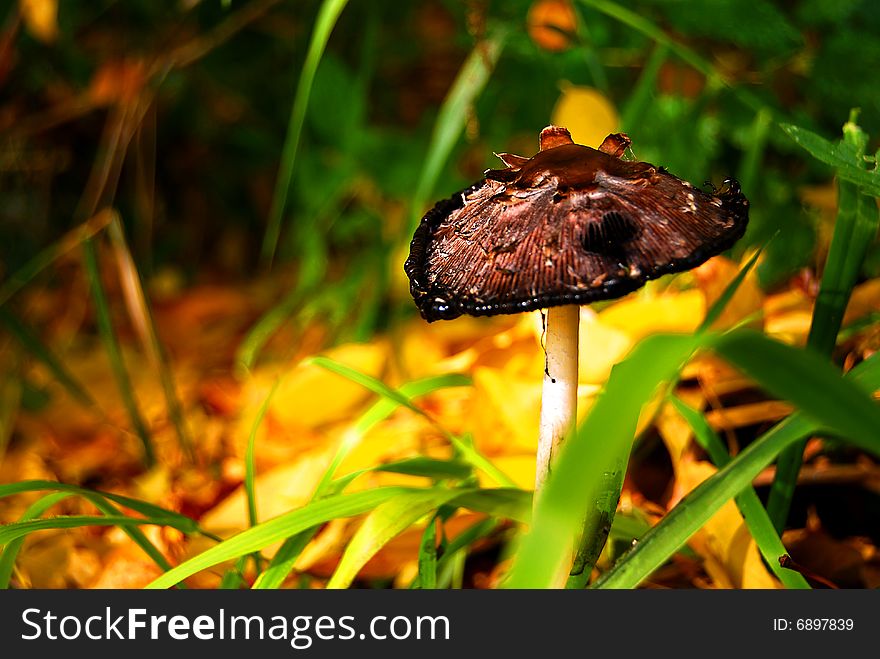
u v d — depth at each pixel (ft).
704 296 1.49
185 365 2.29
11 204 2.59
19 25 1.92
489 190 1.14
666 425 1.43
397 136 2.24
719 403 1.50
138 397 2.11
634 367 0.92
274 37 2.60
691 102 1.97
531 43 2.00
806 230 1.79
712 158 2.00
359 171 2.23
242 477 1.68
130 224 2.73
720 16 1.91
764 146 2.02
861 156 1.22
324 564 1.40
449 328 1.98
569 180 1.09
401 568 1.40
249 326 2.55
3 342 2.41
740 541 1.26
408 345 1.85
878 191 1.20
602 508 1.16
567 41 1.83
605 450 0.90
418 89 2.59
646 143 1.95
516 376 1.51
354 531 1.42
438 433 1.64
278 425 1.74
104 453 1.88
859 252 1.22
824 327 1.23
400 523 1.17
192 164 2.86
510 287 1.06
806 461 1.44
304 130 2.29
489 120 2.13
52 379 2.25
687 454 1.41
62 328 2.57
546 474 1.15
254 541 1.17
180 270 2.90
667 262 1.05
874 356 1.13
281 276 2.82
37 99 2.44
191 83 2.61
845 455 1.43
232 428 1.85
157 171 2.85
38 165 2.61
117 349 1.70
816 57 1.92
